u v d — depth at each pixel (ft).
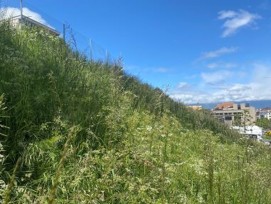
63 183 12.75
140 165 15.84
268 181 18.37
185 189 16.99
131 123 20.59
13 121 14.65
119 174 14.56
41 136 14.73
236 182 18.31
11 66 16.55
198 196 16.02
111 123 17.71
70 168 13.48
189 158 21.04
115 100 21.43
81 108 17.39
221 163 20.29
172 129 26.99
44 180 12.64
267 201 17.28
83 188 12.98
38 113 15.72
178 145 23.56
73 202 11.73
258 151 23.11
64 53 22.41
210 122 41.73
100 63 27.02
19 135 14.19
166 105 30.25
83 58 25.46
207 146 20.98
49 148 13.93
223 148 25.77
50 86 17.35
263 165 21.81
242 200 16.51
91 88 20.18
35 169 13.32
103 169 14.12
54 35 25.86
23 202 11.07
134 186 13.91
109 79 23.79
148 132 20.07
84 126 16.57
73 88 18.88
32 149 13.56
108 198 12.55
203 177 17.80
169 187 15.79
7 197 7.71
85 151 15.43
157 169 15.57
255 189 17.70
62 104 16.74
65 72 19.72
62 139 14.76
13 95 15.40
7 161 13.21
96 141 16.44
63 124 15.07
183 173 18.33
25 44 21.52
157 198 14.57
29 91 16.11
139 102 27.27
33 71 17.80
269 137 21.94
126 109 21.95
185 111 39.88
